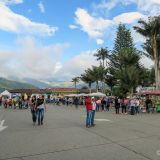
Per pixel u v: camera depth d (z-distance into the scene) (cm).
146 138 1246
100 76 7812
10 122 1988
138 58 6203
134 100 3153
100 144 1096
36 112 1859
